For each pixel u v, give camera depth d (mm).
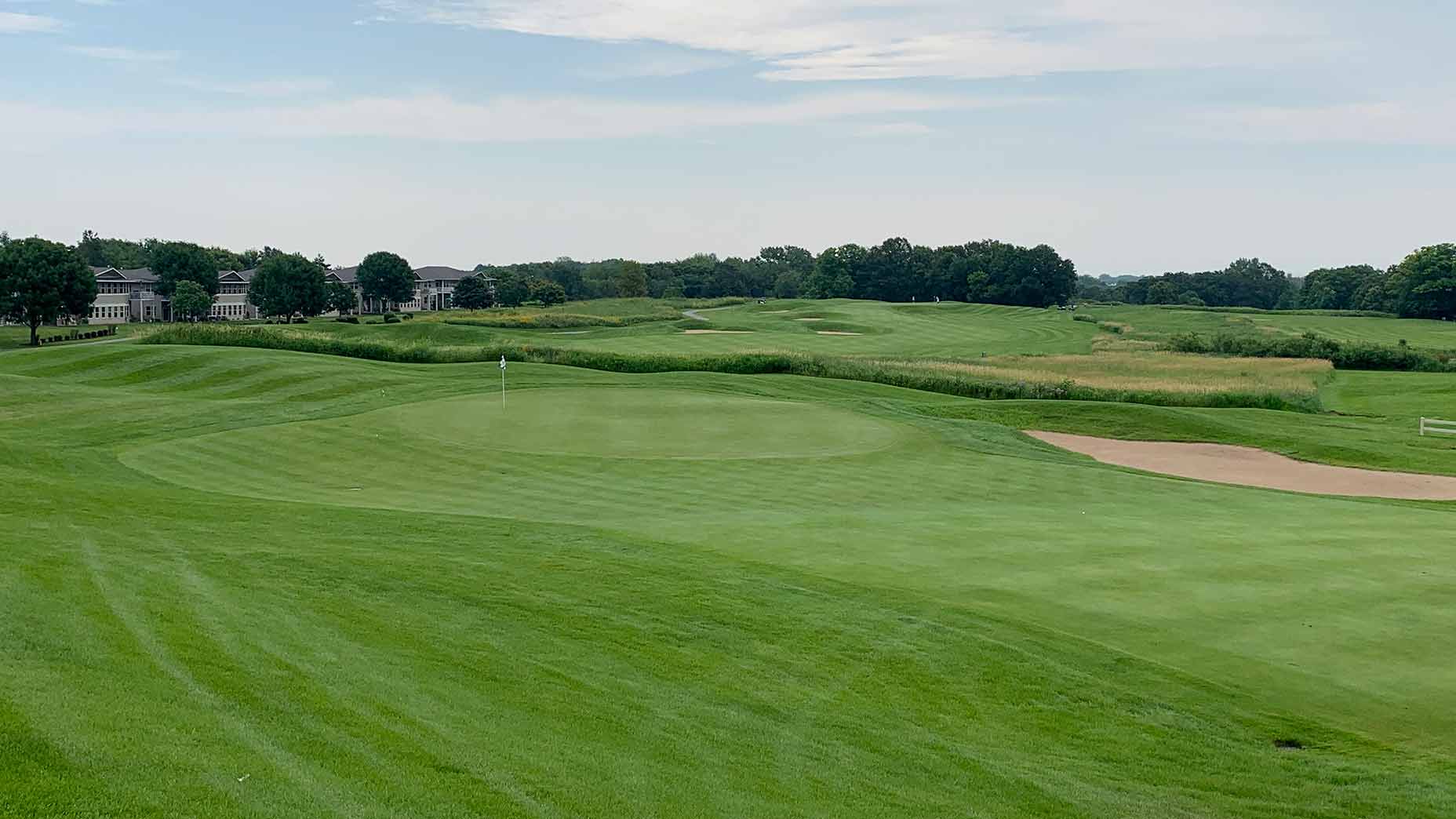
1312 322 131875
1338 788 11188
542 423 37125
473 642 13758
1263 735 12477
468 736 10164
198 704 9906
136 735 8789
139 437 34344
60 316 116062
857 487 28578
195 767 8344
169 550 17266
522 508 24953
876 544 20672
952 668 14078
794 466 31203
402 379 50156
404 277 161625
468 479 28484
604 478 28969
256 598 14672
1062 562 19391
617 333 101188
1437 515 25453
